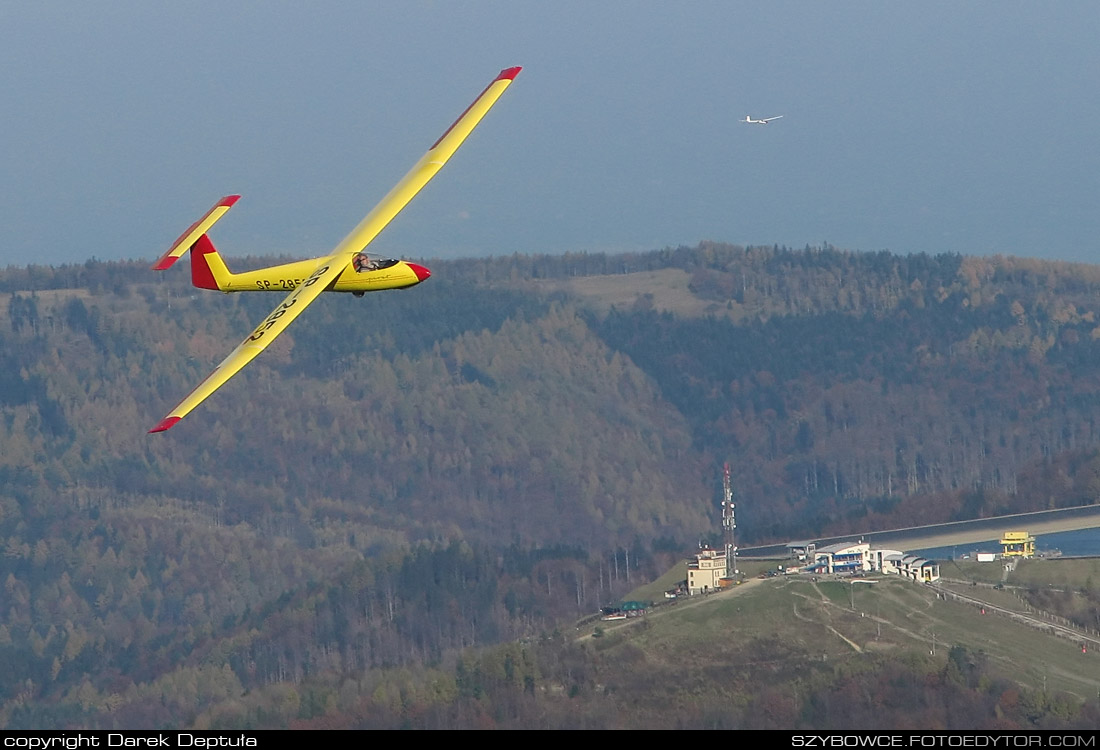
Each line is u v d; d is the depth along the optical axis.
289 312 175.12
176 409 158.12
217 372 164.12
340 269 186.00
